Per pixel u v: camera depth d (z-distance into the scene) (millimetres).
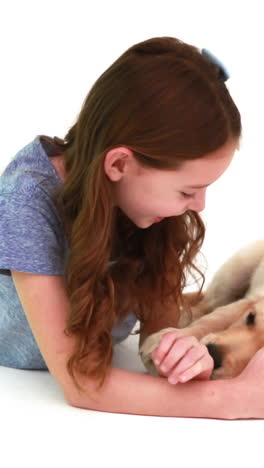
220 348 1974
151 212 1828
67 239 1938
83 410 1860
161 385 1834
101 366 1820
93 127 1780
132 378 1849
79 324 1817
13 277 1872
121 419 1809
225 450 1671
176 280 2188
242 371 1931
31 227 1850
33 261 1834
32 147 1996
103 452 1644
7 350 2168
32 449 1651
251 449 1680
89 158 1802
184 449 1668
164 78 1721
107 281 1882
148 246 2113
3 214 1857
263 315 2047
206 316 2236
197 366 1790
